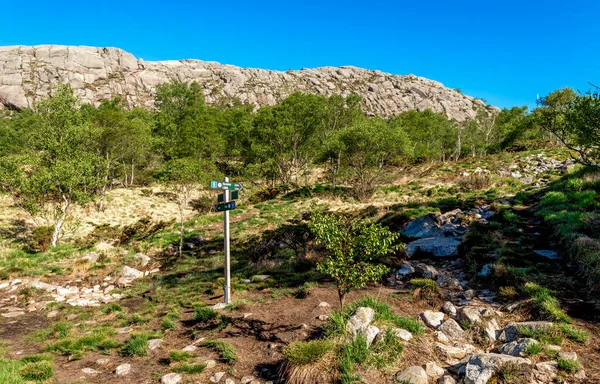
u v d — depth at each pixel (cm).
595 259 871
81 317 1104
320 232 715
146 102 14038
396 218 1877
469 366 511
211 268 1609
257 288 1174
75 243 2302
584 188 1648
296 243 1683
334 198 3095
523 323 640
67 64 14488
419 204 2211
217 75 17175
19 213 2991
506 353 568
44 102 2653
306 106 4388
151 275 1622
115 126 3841
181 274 1568
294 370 552
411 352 587
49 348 835
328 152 3497
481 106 18412
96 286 1492
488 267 965
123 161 4434
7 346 884
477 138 6450
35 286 1438
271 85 16938
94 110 7112
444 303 807
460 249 1194
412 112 6412
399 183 3359
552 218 1311
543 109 1705
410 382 499
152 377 633
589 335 595
